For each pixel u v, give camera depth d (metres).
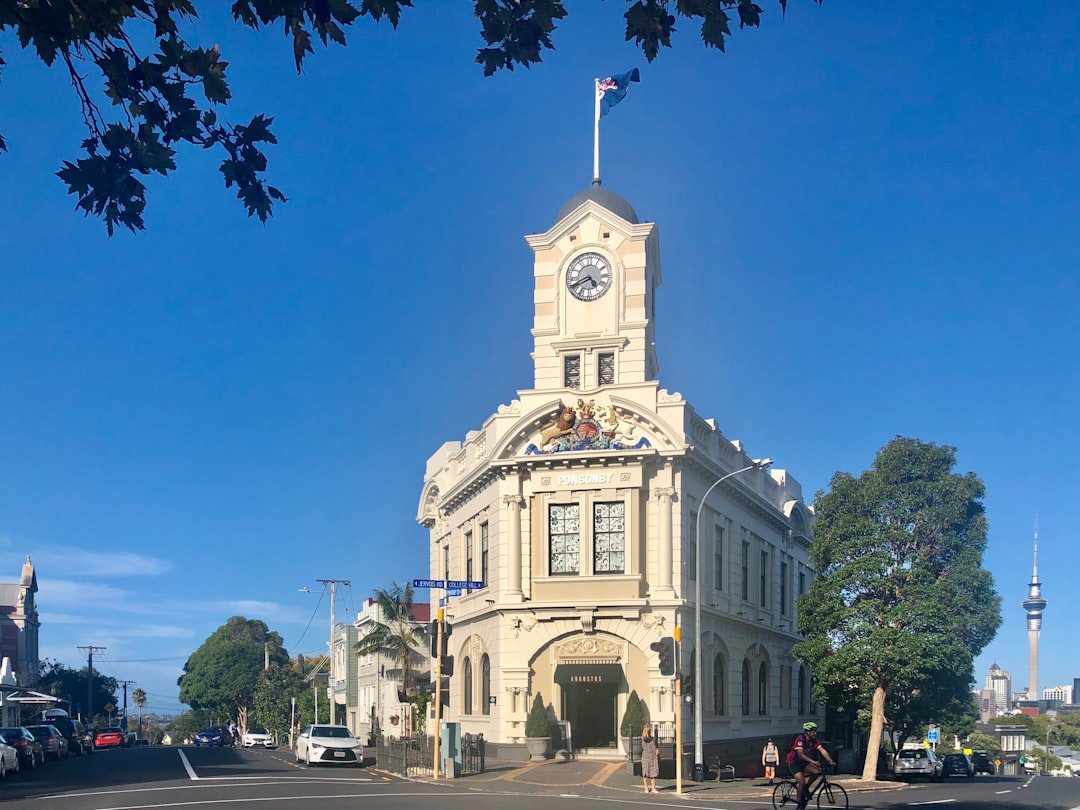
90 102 6.85
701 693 36.66
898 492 41.06
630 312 40.06
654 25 7.43
